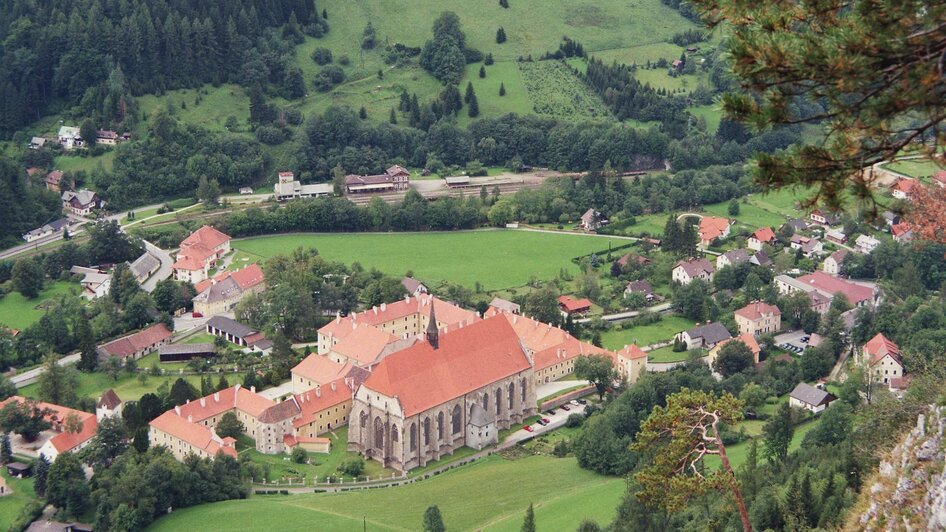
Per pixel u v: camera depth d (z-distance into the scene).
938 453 124.75
